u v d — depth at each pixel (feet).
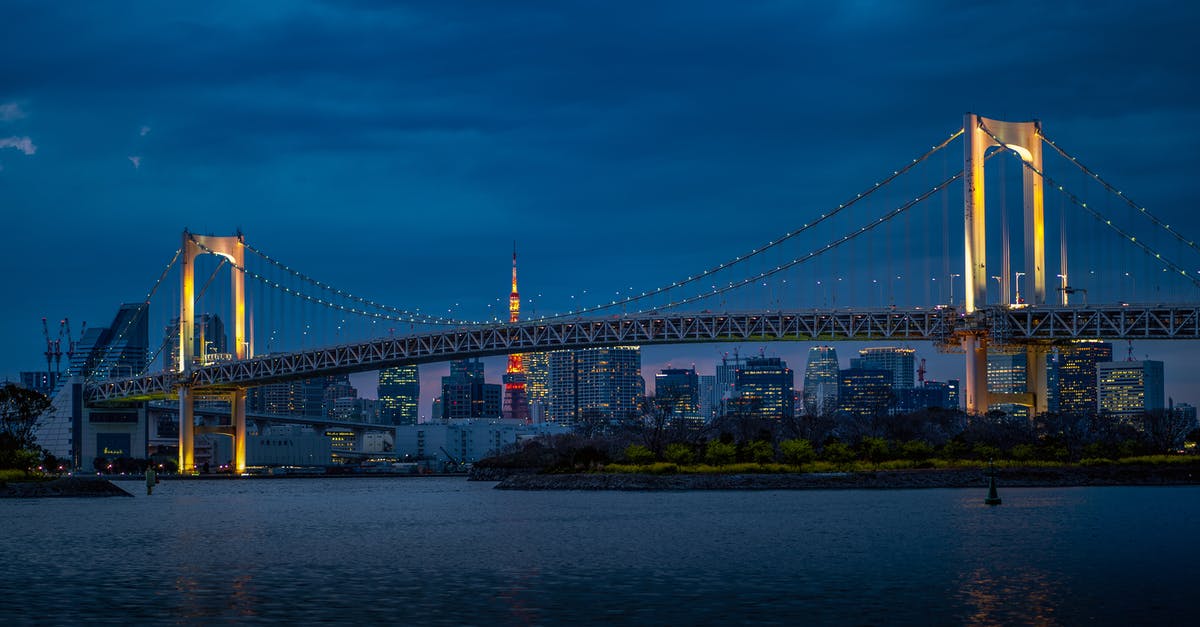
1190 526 306.35
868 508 375.86
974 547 261.03
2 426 616.39
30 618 181.16
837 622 174.81
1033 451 557.74
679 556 249.55
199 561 251.80
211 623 176.55
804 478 500.74
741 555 249.96
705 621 176.04
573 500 456.45
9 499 533.96
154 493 645.92
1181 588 202.90
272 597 199.21
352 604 191.93
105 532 328.70
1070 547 260.01
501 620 177.78
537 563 241.55
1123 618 177.17
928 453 546.26
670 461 542.98
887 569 227.20
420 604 191.52
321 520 377.91
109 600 197.06
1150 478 521.24
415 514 399.85
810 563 236.22
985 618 177.37
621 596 197.57
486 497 515.50
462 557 254.27
